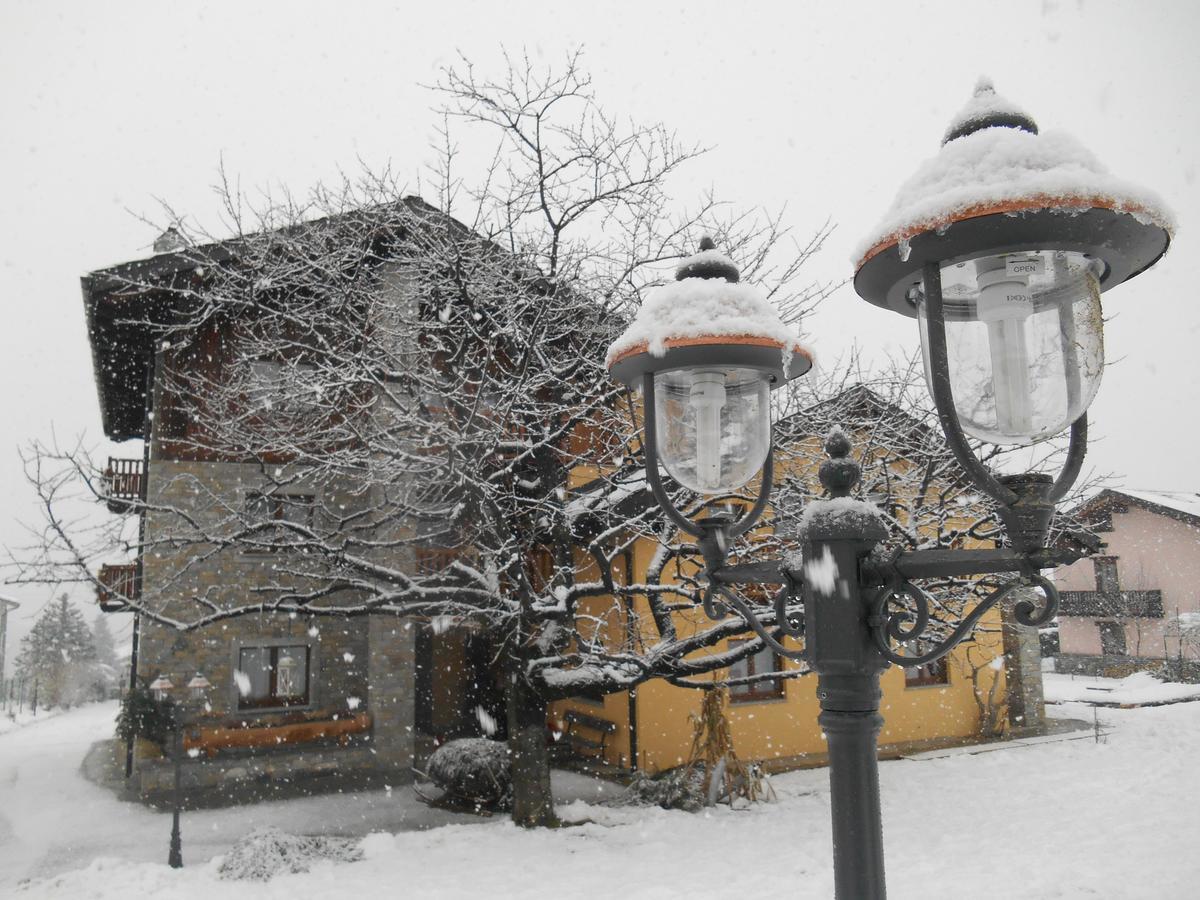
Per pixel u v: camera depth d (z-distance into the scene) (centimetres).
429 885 834
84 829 1160
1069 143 162
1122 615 3412
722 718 1180
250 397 1133
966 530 907
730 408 239
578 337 1052
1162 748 1483
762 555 983
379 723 1500
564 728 1636
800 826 1023
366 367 955
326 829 1121
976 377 175
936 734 1666
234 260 1214
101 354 1734
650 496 1029
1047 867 812
